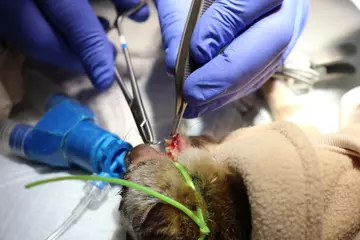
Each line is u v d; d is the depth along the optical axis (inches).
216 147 23.8
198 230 17.6
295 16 32.2
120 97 34.7
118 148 28.5
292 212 18.2
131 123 33.7
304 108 34.9
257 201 18.2
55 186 30.1
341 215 21.5
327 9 41.0
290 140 20.3
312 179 18.7
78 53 32.8
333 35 39.2
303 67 35.7
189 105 29.7
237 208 19.1
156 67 36.7
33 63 35.6
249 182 18.6
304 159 19.2
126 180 19.1
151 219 17.6
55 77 35.5
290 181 18.5
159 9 32.6
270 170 18.7
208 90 28.1
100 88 32.9
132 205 18.5
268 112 35.5
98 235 28.2
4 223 28.5
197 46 28.6
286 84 35.9
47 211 29.0
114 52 34.8
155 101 34.9
